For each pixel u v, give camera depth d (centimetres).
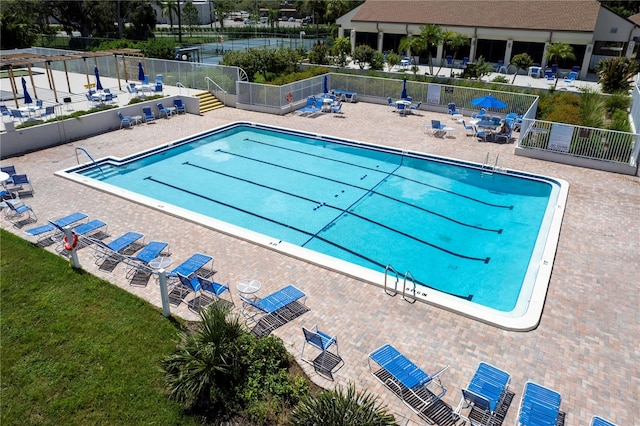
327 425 687
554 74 3934
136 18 6319
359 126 2456
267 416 752
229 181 1855
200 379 783
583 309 1026
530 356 891
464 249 1409
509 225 1542
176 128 2386
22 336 927
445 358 884
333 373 845
